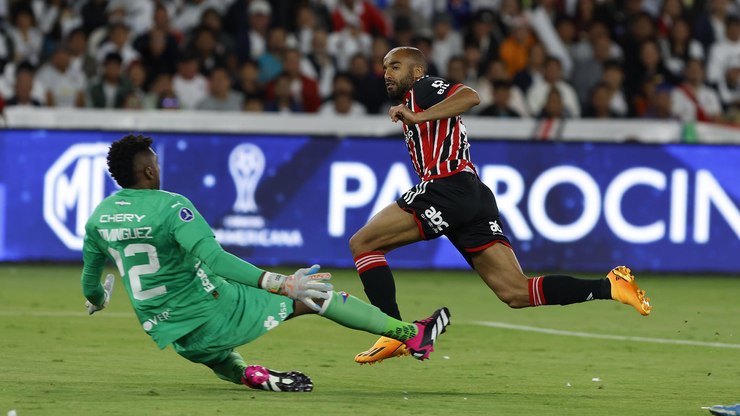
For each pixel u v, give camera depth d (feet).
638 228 169.17
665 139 175.01
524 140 168.04
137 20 211.61
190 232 69.97
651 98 198.49
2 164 163.43
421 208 81.61
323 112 186.39
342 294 74.13
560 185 168.35
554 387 81.30
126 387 76.43
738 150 169.89
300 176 166.20
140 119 169.27
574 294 80.23
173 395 72.84
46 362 87.61
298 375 75.97
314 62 199.21
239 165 165.58
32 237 164.04
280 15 208.74
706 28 216.33
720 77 213.05
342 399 72.90
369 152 166.81
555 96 182.09
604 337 110.73
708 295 148.77
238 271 69.15
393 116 79.82
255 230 165.89
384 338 78.33
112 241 71.77
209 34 194.80
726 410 67.36
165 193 72.08
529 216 167.94
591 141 168.66
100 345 97.86
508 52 206.80
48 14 207.00
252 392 74.95
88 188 163.84
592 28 206.90
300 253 166.50
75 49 191.21
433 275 165.99
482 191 82.53
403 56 84.48
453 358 95.61
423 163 82.53
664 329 117.60
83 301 130.11
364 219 166.81
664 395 78.38
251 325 72.79
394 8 219.82
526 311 130.72
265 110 183.52
